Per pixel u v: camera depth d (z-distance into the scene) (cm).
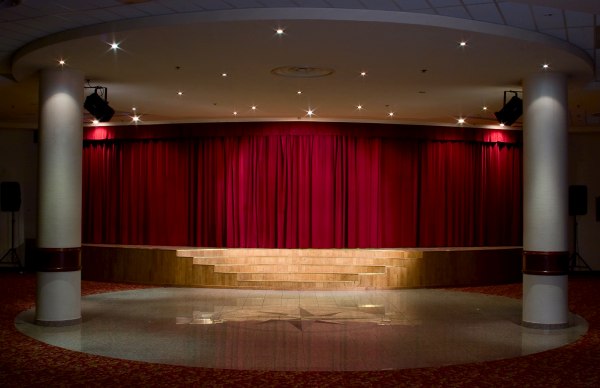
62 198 937
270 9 722
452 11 734
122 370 680
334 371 682
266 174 1605
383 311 1080
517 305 1160
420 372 680
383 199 1611
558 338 866
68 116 944
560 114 957
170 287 1394
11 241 1634
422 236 1620
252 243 1602
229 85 1083
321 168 1606
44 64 926
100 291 1321
